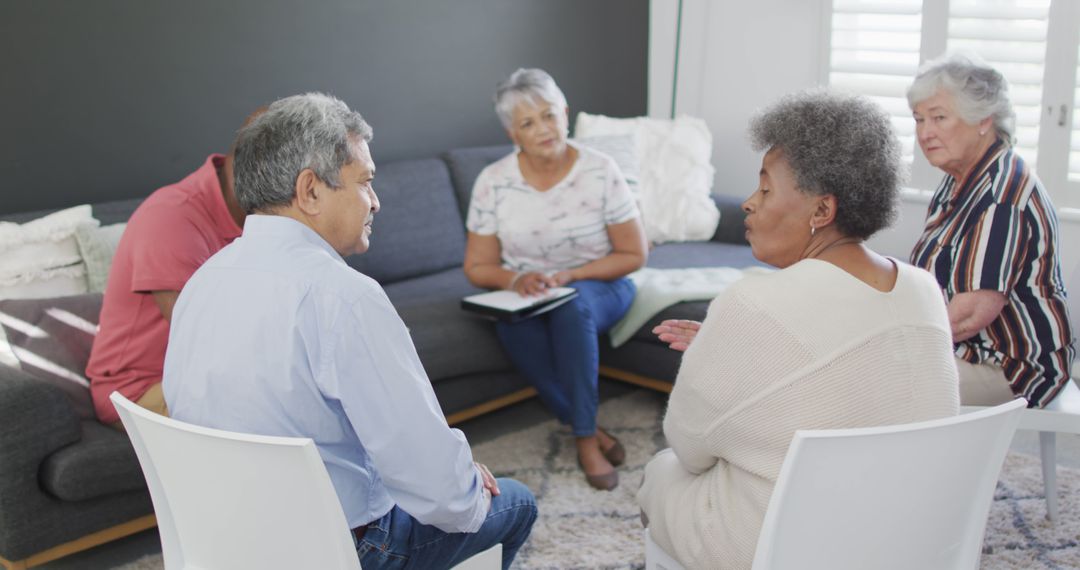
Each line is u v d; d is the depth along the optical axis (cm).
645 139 421
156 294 225
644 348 336
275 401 144
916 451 134
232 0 349
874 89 406
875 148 145
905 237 404
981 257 230
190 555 152
